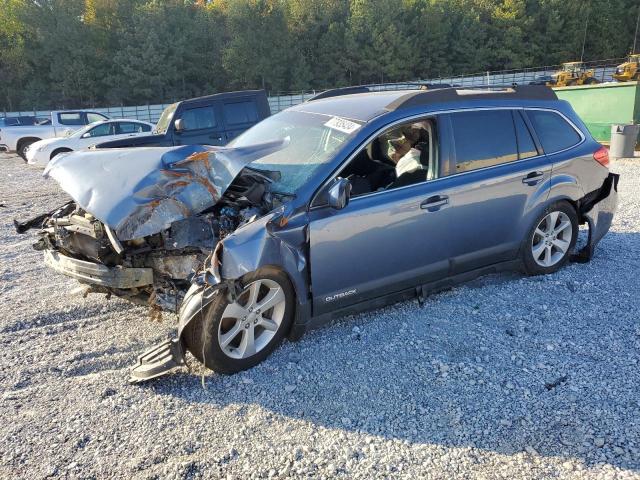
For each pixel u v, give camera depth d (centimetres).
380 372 358
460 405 320
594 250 599
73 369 371
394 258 407
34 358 386
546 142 498
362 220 385
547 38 7756
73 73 6291
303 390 339
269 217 353
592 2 7888
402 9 7062
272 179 394
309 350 388
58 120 2031
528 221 483
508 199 463
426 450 282
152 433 300
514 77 6706
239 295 341
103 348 400
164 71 6456
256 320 361
